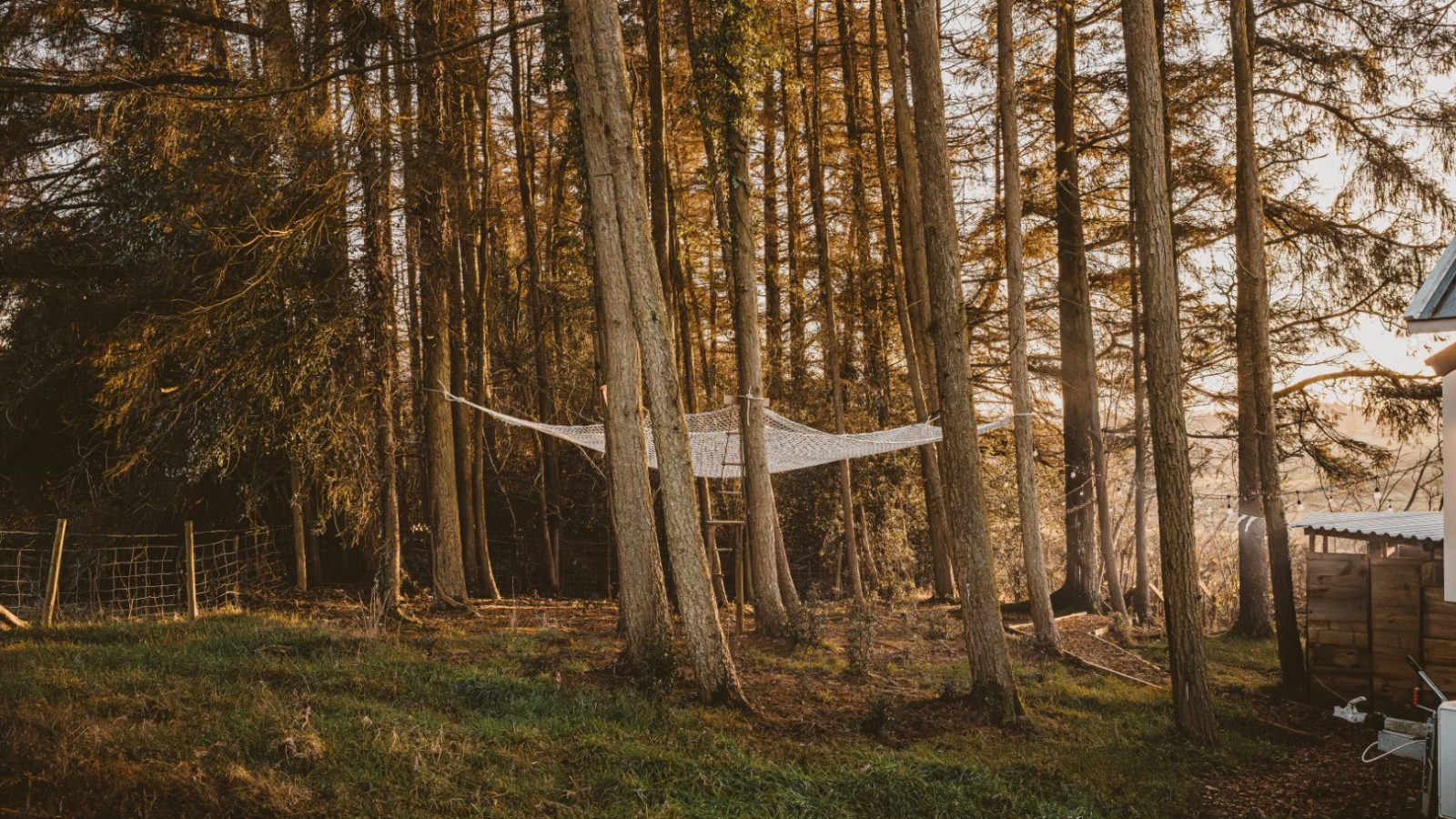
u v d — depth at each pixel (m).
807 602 15.97
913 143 15.17
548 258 20.80
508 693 8.42
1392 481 18.00
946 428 9.48
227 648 9.44
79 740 5.92
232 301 13.02
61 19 13.19
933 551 17.88
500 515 20.11
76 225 15.56
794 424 13.02
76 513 15.27
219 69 14.28
